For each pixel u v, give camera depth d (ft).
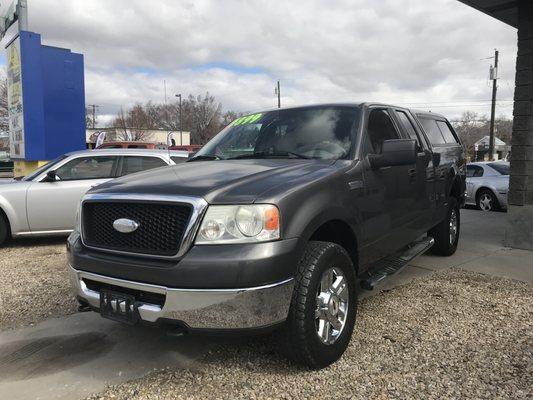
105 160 27.86
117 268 10.46
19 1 40.78
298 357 10.89
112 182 12.14
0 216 26.13
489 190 41.98
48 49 41.24
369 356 11.97
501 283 17.99
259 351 12.38
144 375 11.40
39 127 40.96
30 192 26.17
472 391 10.32
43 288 18.34
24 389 10.91
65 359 12.36
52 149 41.98
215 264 9.56
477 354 12.03
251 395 10.36
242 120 16.80
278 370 11.36
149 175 12.25
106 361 12.18
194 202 9.89
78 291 11.48
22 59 39.88
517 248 24.09
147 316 10.21
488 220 33.83
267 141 14.80
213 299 9.62
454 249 22.79
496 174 42.42
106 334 13.85
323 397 10.21
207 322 9.74
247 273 9.58
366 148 13.78
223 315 9.68
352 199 12.34
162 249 10.17
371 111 15.08
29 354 12.69
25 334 14.05
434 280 18.45
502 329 13.56
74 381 11.21
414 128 18.24
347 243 12.96
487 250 23.72
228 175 11.35
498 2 23.94
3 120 142.00
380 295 16.69
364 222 12.96
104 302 10.91
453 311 15.02
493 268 20.24
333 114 14.78
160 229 10.23
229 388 10.68
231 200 9.95
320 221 10.97
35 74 40.55
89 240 11.34
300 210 10.50
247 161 13.29
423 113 21.17
